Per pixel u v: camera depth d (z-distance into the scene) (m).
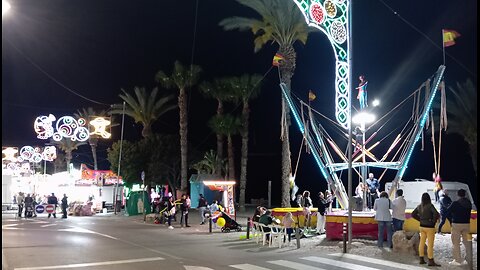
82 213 35.16
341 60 18.19
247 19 27.73
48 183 45.44
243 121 42.44
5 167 46.12
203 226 24.38
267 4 26.58
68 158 62.78
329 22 17.91
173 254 13.95
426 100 17.62
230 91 43.03
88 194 39.41
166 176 48.78
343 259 12.80
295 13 26.47
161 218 26.58
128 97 46.19
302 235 17.58
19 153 50.12
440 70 17.34
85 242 17.08
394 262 12.25
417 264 11.89
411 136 17.94
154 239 18.16
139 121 47.78
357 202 18.94
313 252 14.16
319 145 18.78
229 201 25.91
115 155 46.69
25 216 32.69
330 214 16.88
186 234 20.23
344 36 18.25
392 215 14.48
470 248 11.27
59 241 17.39
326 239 16.61
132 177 46.34
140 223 27.27
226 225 21.22
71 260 12.79
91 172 39.88
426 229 11.66
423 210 11.76
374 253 13.54
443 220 16.66
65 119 34.31
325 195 19.66
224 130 43.59
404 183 24.95
